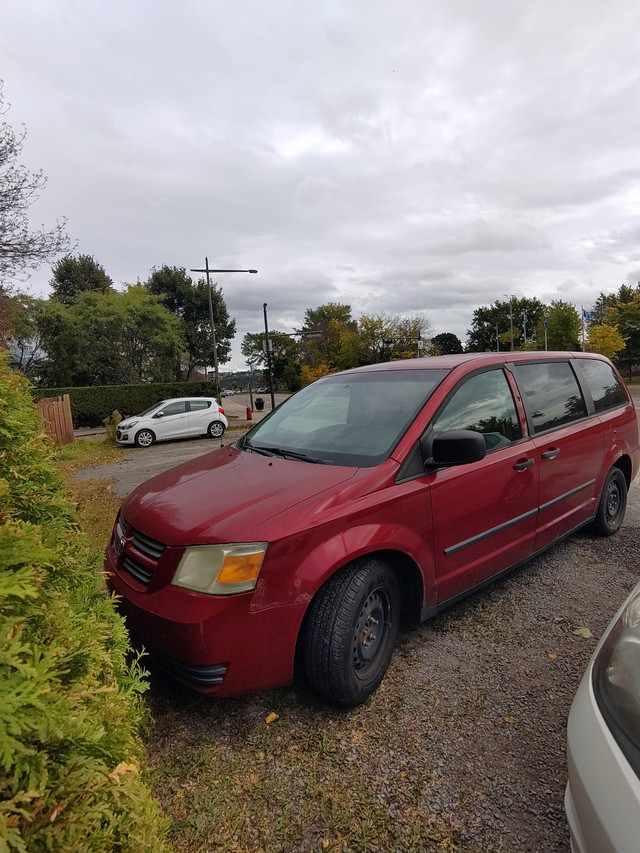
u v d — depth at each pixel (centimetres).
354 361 5519
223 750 220
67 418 1661
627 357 4275
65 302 4222
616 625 169
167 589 223
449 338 7956
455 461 261
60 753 100
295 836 179
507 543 327
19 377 206
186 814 189
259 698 254
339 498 240
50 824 90
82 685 116
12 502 174
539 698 250
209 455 356
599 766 129
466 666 277
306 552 223
